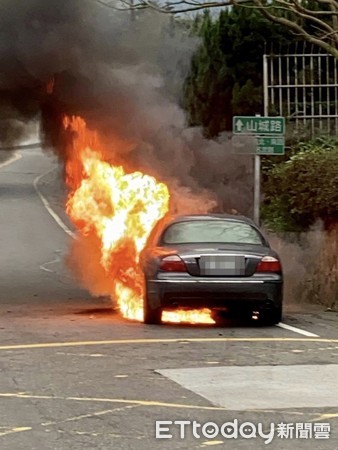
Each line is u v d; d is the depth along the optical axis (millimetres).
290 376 9469
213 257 12633
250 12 18375
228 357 10500
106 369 9875
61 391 8859
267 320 13047
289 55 18250
